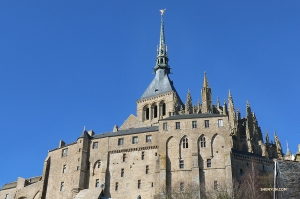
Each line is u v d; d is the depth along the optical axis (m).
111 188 102.62
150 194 98.12
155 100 153.38
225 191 86.69
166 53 172.62
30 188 117.44
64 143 120.38
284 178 32.59
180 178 96.94
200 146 100.56
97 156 108.56
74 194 103.19
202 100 133.12
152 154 103.69
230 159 96.44
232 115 125.00
